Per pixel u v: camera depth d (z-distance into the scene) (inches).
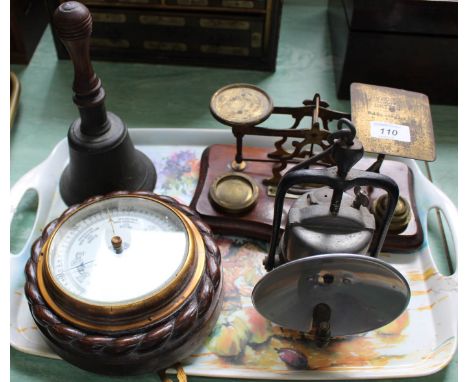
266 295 30.2
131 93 53.2
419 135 36.0
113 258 31.9
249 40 52.8
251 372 33.4
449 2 45.4
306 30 61.0
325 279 29.4
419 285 38.3
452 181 46.9
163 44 54.1
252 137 45.8
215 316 33.9
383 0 45.5
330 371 33.5
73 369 34.5
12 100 50.5
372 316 32.1
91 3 50.9
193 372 33.4
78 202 41.3
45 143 49.0
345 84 52.3
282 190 30.3
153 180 43.2
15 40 54.3
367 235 30.7
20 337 34.8
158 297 29.9
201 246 33.5
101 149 38.4
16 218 42.5
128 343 29.6
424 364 33.9
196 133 46.1
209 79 54.8
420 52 49.1
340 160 28.0
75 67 35.5
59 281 30.8
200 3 50.2
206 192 41.2
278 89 54.1
